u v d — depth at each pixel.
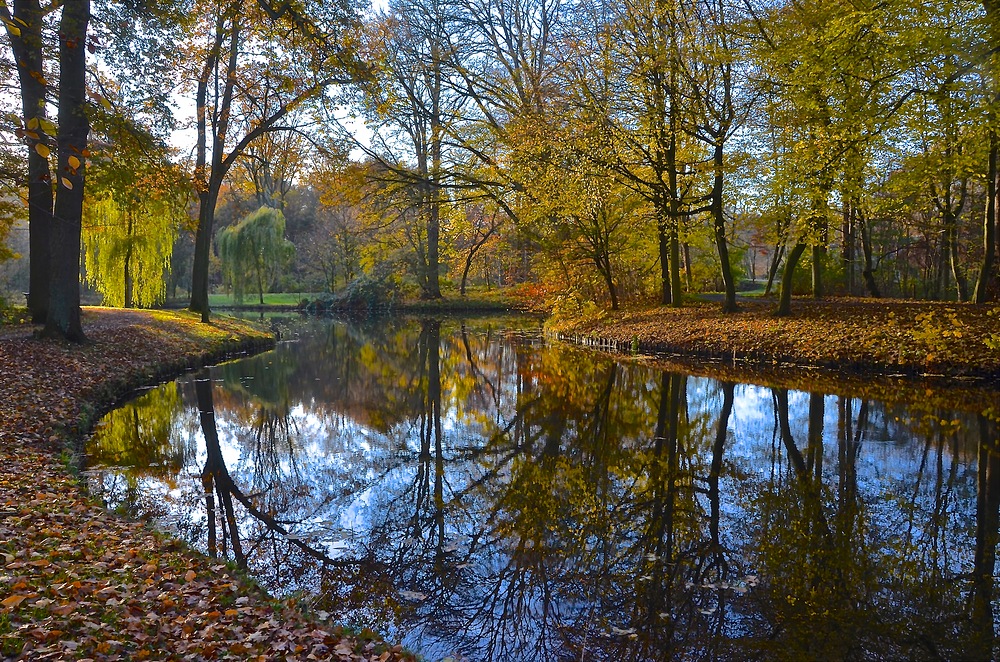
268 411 14.52
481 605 5.91
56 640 3.80
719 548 7.08
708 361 18.91
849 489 8.67
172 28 14.40
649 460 10.44
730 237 23.53
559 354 22.98
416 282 49.03
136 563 5.45
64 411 11.15
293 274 59.09
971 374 14.22
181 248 54.03
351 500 8.88
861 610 5.74
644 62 19.31
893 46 14.18
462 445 11.86
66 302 15.59
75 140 13.66
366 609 5.84
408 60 23.80
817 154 16.61
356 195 23.91
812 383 15.16
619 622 5.60
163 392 15.70
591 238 24.61
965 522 7.52
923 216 27.62
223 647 4.08
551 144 20.98
